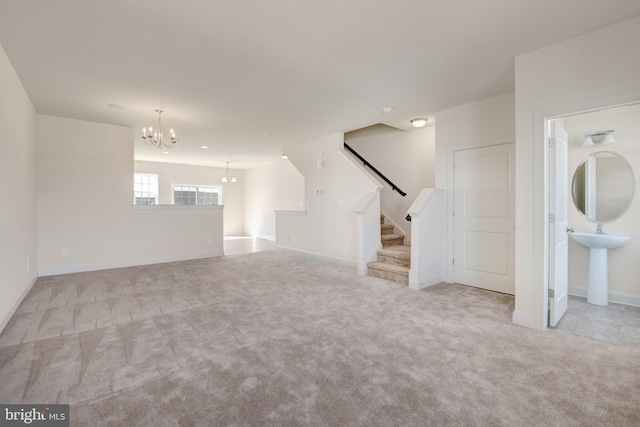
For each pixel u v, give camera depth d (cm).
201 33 239
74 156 479
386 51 268
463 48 263
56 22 223
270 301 342
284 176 923
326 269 512
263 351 226
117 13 213
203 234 621
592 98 237
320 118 468
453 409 162
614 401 169
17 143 324
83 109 427
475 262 397
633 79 221
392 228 570
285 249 705
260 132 555
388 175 596
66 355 218
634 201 326
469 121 400
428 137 528
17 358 214
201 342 240
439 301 342
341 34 241
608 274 338
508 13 214
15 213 317
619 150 335
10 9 207
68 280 433
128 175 527
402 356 219
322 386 182
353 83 336
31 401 167
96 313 303
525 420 154
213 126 515
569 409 162
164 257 573
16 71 307
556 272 273
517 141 276
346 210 543
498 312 307
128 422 152
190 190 1015
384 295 365
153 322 280
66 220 474
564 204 303
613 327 270
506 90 356
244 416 156
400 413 159
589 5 205
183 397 172
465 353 223
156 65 294
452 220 419
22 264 350
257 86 344
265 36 244
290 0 199
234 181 1098
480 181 391
